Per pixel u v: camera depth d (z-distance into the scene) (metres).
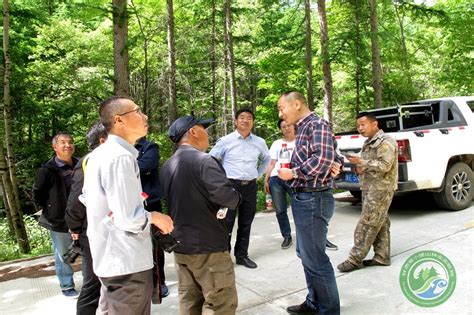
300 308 3.18
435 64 15.06
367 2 11.83
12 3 10.13
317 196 2.79
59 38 12.60
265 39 16.92
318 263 2.84
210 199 2.46
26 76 11.06
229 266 2.57
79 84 12.72
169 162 2.61
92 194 2.08
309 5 12.02
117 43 7.35
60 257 3.71
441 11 11.18
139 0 13.91
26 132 12.89
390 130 6.39
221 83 18.09
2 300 3.79
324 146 2.71
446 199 5.73
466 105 6.29
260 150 4.46
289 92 2.91
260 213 6.80
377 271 3.86
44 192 3.58
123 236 2.04
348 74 14.52
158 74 16.25
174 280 4.05
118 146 2.08
